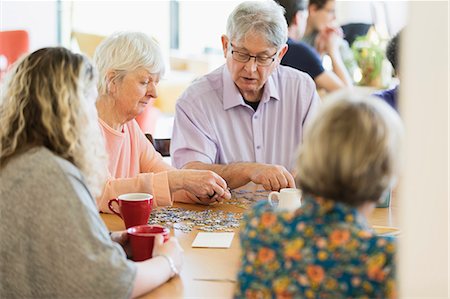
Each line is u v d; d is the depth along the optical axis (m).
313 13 4.36
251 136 2.62
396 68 2.72
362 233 1.05
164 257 1.43
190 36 6.14
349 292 1.03
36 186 1.28
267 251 1.11
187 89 2.64
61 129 1.34
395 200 2.21
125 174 2.28
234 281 1.42
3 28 6.00
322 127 1.06
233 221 1.90
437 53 0.84
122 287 1.27
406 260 0.88
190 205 2.12
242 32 2.34
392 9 4.48
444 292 0.87
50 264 1.26
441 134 0.85
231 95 2.57
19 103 1.36
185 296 1.34
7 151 1.34
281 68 2.71
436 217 0.87
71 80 1.36
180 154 2.54
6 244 1.28
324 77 3.74
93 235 1.27
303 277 1.05
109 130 2.15
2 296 1.30
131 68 2.08
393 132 1.04
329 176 1.05
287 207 1.87
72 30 5.49
